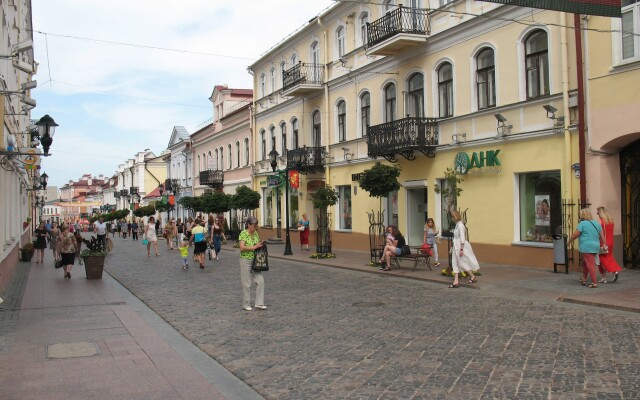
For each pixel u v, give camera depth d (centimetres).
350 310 1073
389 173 1872
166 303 1247
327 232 2356
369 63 2388
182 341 867
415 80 2142
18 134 2214
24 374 676
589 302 1044
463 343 779
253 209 3591
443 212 1989
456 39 1897
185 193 5653
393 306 1102
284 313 1070
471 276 1360
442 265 1788
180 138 5719
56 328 962
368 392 591
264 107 3603
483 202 1791
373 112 2388
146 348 812
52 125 1289
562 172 1521
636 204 1459
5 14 1532
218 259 2458
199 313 1103
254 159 3750
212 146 4772
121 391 610
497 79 1734
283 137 3341
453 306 1078
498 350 736
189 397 590
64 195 15950
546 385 591
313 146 2933
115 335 902
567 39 1501
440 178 1986
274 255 2478
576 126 1473
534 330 846
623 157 1466
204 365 726
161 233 5859
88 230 8381
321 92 2831
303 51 3039
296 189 3166
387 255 1702
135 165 7956
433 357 715
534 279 1368
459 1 1873
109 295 1391
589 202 1447
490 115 1758
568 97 1494
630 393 558
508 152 1694
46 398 586
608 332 819
